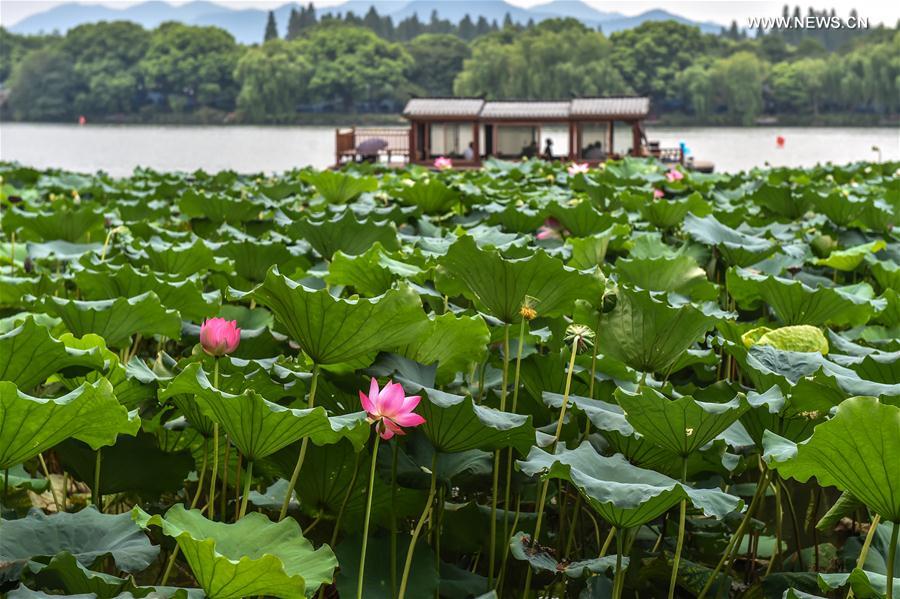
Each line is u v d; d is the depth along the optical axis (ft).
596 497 7.97
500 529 10.84
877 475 7.44
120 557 8.08
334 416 9.13
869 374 10.82
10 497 12.75
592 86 419.13
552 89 417.28
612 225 21.21
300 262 18.24
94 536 8.48
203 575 7.29
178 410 11.12
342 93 520.01
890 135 358.43
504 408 11.25
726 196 34.76
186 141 302.04
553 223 23.66
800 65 456.86
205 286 18.97
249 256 17.97
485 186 33.88
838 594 10.54
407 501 10.15
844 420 7.29
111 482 10.51
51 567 7.66
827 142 274.16
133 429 8.12
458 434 9.28
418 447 9.82
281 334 13.17
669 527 11.94
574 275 11.10
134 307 11.69
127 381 10.10
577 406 9.99
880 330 14.89
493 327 12.26
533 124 110.01
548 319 13.76
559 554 11.01
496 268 11.12
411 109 111.14
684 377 15.24
